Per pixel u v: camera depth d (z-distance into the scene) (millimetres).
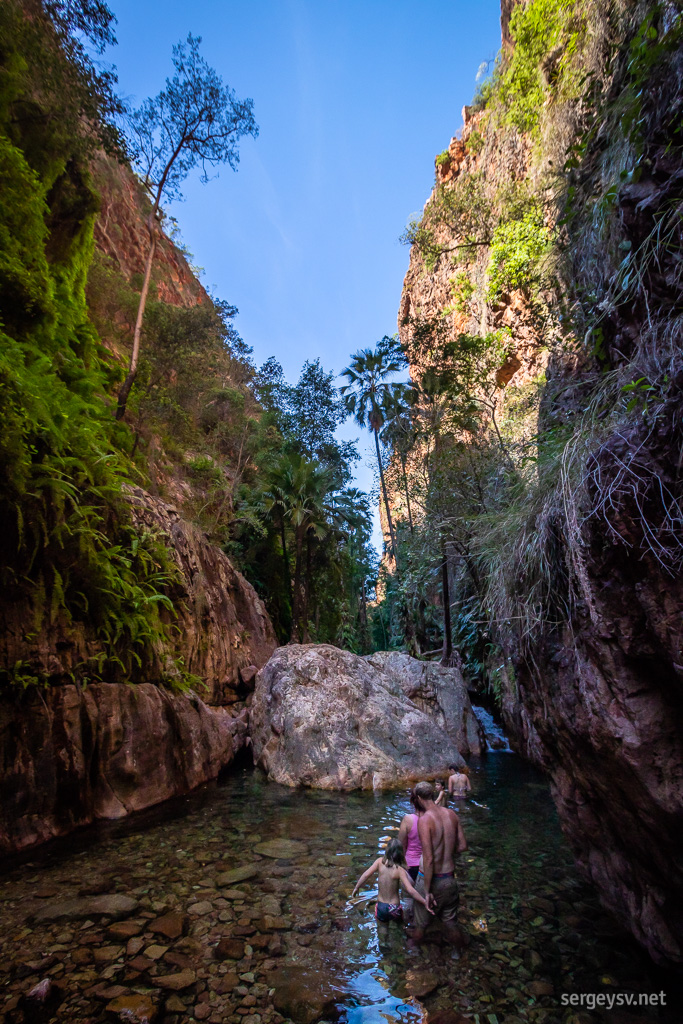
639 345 2949
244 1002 2957
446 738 10883
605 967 3273
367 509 24734
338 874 4973
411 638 20547
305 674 10898
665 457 2465
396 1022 2771
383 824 6781
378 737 10023
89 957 3439
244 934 3766
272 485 22453
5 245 9711
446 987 3086
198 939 3689
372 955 3479
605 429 2930
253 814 7223
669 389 2498
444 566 14922
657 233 3102
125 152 13977
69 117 12594
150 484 14594
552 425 5457
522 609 3717
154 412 19688
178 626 10797
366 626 37312
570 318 6156
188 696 9578
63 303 14164
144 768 7645
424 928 3836
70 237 15312
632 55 3422
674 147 3096
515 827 6477
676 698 2590
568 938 3664
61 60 11914
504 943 3607
